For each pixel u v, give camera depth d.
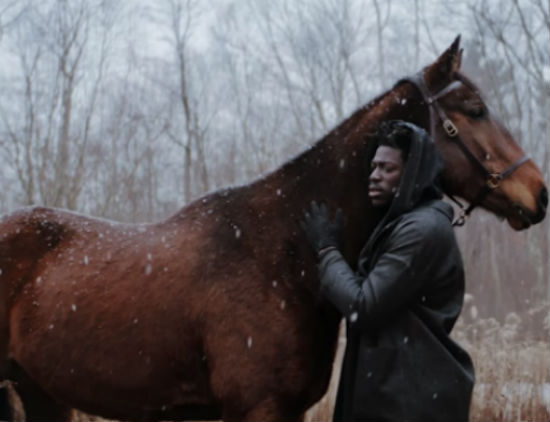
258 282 2.34
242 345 2.29
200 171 14.12
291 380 2.29
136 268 2.52
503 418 4.61
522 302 9.43
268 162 13.14
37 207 2.92
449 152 2.40
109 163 10.63
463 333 5.63
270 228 2.43
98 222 2.83
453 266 2.15
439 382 2.06
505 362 4.94
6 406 2.98
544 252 10.23
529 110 14.03
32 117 9.56
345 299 2.11
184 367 2.42
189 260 2.44
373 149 2.38
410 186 2.15
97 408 2.58
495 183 2.38
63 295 2.58
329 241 2.28
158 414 2.52
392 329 2.13
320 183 2.46
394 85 2.54
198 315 2.36
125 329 2.45
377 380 2.10
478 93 2.45
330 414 4.54
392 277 2.06
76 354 2.52
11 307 2.71
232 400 2.30
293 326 2.31
